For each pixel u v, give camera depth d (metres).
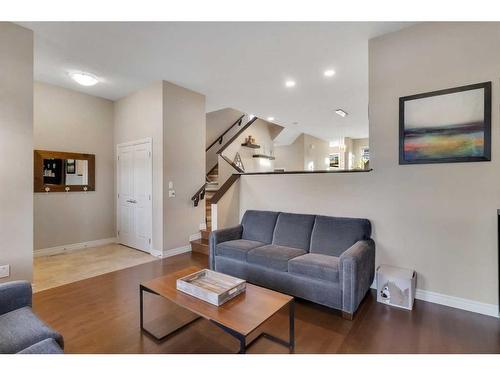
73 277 3.42
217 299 1.87
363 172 3.12
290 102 5.66
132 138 4.89
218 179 6.46
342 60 3.67
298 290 2.70
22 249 2.90
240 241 3.54
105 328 2.24
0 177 2.76
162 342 2.05
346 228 3.04
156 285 2.21
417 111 2.77
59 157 4.57
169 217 4.41
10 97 2.81
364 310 2.56
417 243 2.80
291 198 3.73
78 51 3.37
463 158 2.54
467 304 2.55
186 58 3.58
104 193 5.20
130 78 4.24
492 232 2.44
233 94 5.10
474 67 2.50
